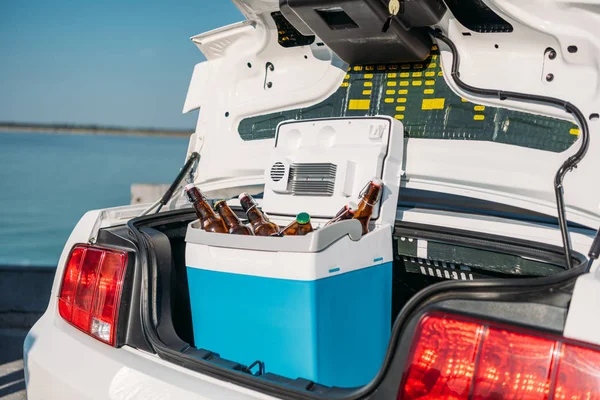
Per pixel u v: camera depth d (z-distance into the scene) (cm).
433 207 239
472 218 212
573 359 114
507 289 125
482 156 217
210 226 199
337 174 214
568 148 203
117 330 174
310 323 166
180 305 215
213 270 183
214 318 185
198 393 149
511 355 120
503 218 213
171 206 261
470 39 219
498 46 216
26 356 189
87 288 184
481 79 219
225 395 146
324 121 224
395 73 236
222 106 275
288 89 259
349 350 181
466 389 123
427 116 228
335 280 173
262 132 266
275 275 170
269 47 258
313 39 246
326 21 218
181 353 161
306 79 256
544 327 120
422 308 132
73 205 2314
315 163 220
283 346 171
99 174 3466
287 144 232
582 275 124
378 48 223
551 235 196
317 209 216
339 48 230
